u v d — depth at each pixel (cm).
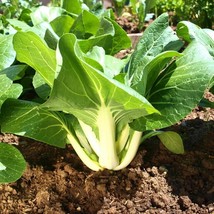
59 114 35
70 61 27
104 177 36
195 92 32
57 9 59
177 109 32
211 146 40
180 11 86
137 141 35
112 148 34
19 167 34
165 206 33
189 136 42
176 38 38
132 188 35
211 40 39
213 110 48
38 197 35
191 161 38
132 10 101
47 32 35
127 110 31
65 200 35
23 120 35
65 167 37
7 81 35
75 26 49
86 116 32
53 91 28
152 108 29
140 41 39
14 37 30
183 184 36
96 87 29
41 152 41
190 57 34
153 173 36
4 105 35
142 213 33
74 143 36
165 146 40
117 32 45
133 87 32
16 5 89
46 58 31
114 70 37
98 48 34
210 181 36
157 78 36
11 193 37
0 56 39
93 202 34
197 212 33
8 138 45
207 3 78
